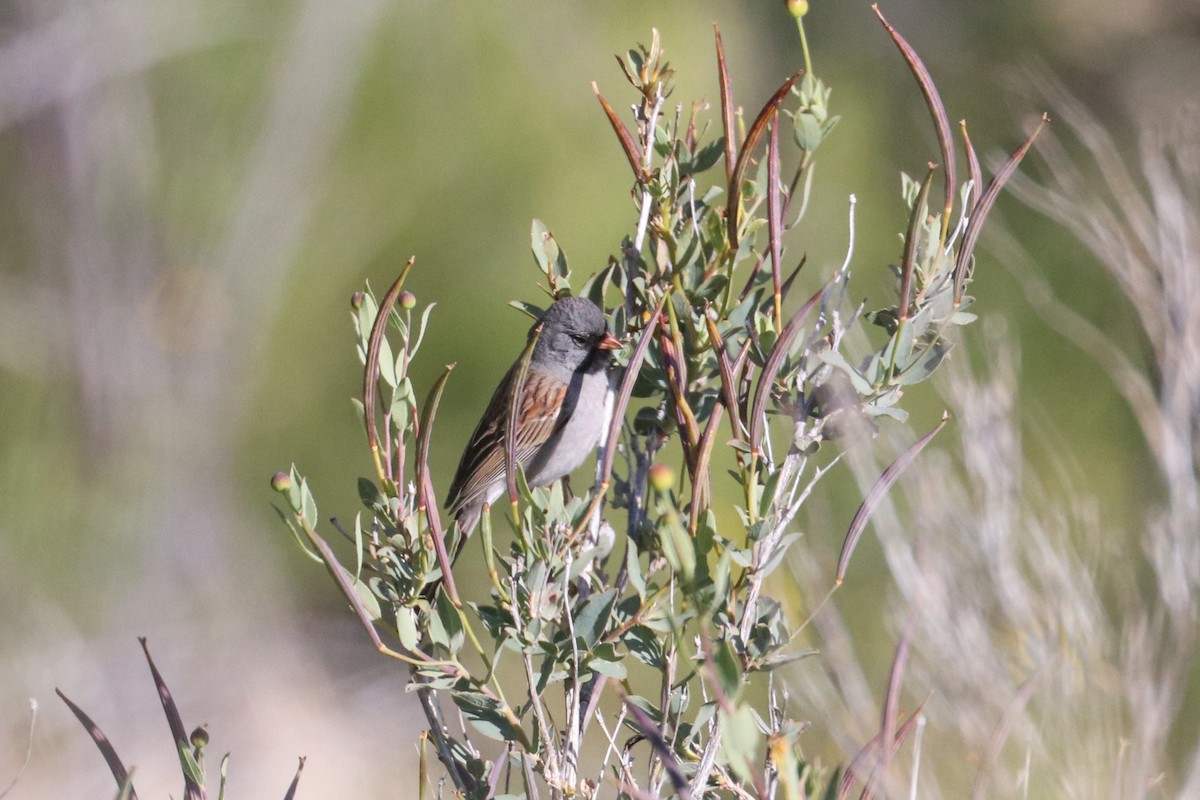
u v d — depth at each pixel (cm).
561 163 1447
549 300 1430
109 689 1268
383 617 472
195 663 1372
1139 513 1002
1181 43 1814
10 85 1434
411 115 1477
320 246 1502
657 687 819
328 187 1497
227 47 1482
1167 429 841
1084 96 1770
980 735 673
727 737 349
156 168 1484
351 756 1395
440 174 1457
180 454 1432
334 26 1470
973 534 773
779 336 452
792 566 750
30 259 1430
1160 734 721
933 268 458
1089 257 1397
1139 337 1022
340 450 1538
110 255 1449
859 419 461
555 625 471
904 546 748
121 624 1309
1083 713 711
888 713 395
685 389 507
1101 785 675
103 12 1459
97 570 1312
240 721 1355
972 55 1731
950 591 745
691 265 523
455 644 444
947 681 705
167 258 1480
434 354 1465
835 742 711
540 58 1457
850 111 1555
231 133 1488
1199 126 992
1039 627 740
